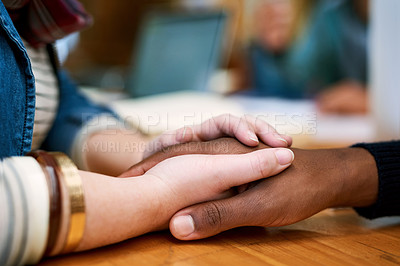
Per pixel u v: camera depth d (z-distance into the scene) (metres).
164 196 0.59
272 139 0.64
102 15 2.73
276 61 2.42
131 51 2.76
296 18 2.33
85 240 0.55
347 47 2.23
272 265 0.56
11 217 0.52
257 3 2.46
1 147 0.58
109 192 0.56
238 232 0.63
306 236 0.63
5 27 0.58
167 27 1.76
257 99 1.70
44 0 0.68
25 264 0.54
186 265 0.56
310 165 0.62
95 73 2.27
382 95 1.10
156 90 1.73
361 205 0.65
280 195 0.60
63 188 0.54
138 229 0.58
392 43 1.06
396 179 0.65
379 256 0.58
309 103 1.62
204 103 1.37
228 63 2.59
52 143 0.81
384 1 1.06
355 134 1.29
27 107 0.61
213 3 2.63
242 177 0.60
